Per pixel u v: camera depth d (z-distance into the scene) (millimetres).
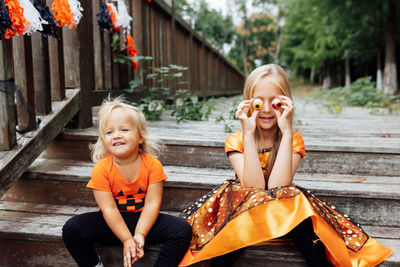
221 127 2916
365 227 1723
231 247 1328
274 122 1574
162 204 1881
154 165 1514
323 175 2064
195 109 3648
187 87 6070
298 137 1608
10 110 1709
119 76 3264
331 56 21047
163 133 2496
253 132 1491
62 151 2262
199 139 2201
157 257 1528
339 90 8688
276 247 1485
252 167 1463
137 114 1501
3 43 1569
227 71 12445
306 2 15523
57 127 2131
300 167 2127
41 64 2035
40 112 2061
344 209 1763
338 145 2090
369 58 15945
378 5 11836
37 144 1892
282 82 1541
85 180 1874
